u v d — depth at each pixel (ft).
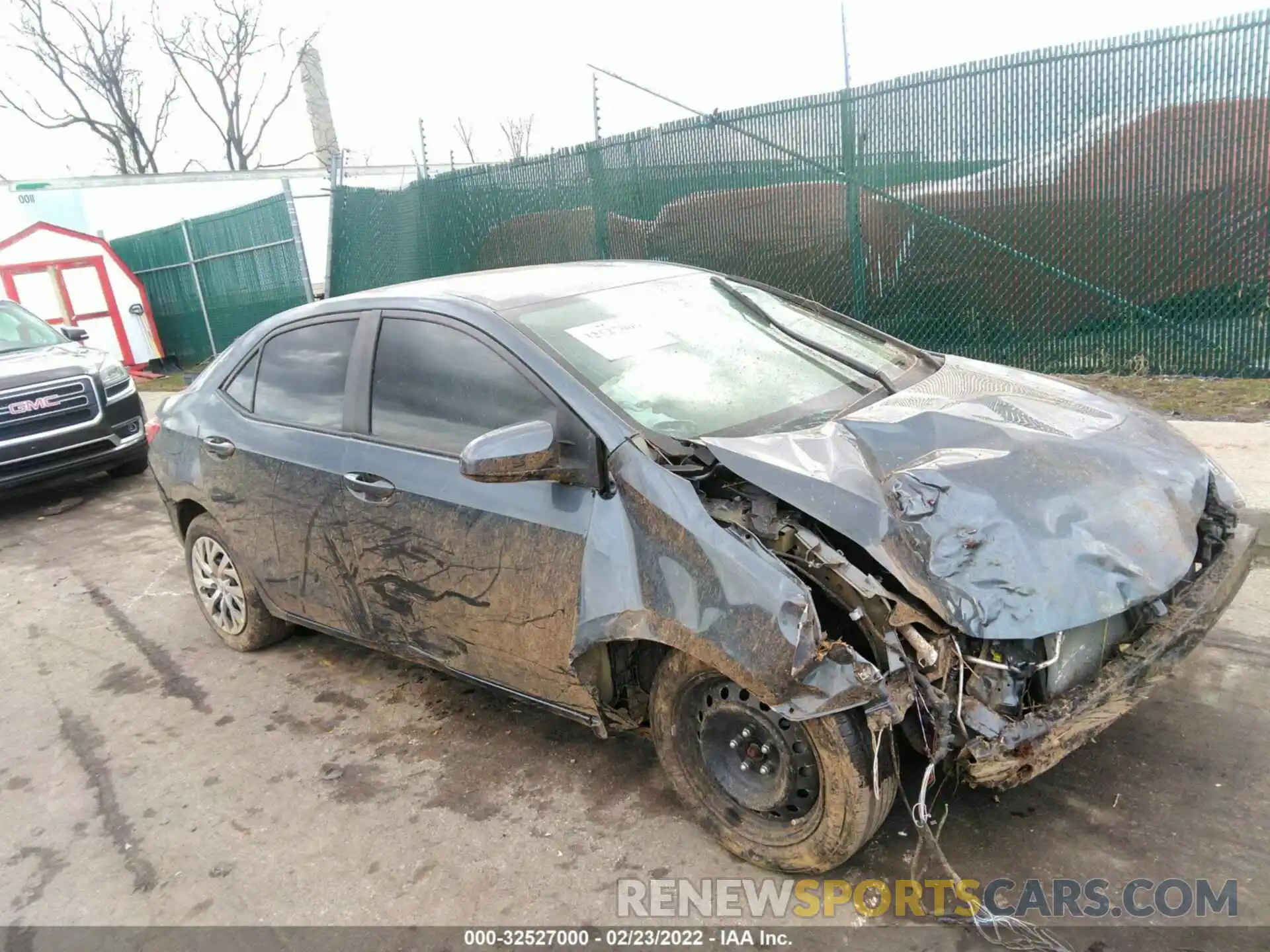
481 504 10.44
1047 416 10.21
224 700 14.46
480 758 12.03
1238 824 9.18
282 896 9.89
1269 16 20.17
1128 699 8.41
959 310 25.98
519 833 10.44
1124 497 8.96
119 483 30.25
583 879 9.60
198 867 10.54
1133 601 8.19
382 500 11.52
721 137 29.25
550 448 9.37
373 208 43.47
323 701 14.05
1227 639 12.46
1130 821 9.37
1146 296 23.13
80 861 10.93
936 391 11.02
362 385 12.23
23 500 29.50
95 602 19.52
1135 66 21.99
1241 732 10.53
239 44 105.60
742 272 30.17
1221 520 10.03
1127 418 10.66
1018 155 24.02
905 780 9.94
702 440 9.46
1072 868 8.87
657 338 11.38
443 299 11.72
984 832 9.45
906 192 26.00
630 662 10.14
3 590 20.89
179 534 16.51
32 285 53.21
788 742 8.79
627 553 9.18
